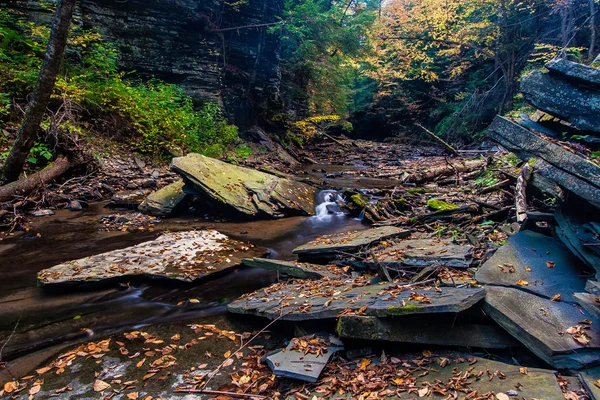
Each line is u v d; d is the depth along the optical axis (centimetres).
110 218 754
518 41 1872
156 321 400
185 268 502
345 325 300
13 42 1067
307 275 464
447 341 284
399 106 3008
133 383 296
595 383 222
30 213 749
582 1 1478
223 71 1641
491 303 291
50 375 306
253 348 343
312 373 273
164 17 1402
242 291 478
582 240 327
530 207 552
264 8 1719
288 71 2191
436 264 402
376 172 1477
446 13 1931
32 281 482
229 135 1438
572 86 347
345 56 2189
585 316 279
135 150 1145
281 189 906
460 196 865
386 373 269
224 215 821
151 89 1328
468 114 2162
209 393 282
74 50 1173
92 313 412
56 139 879
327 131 2794
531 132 361
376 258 466
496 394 226
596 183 303
